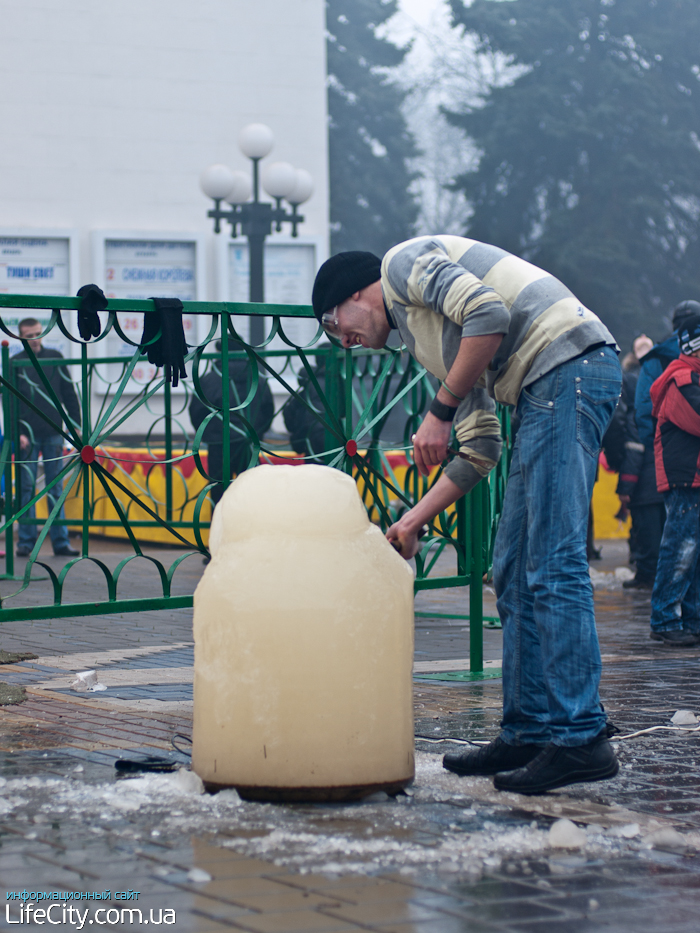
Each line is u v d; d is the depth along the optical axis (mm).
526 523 3736
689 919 2461
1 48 17531
